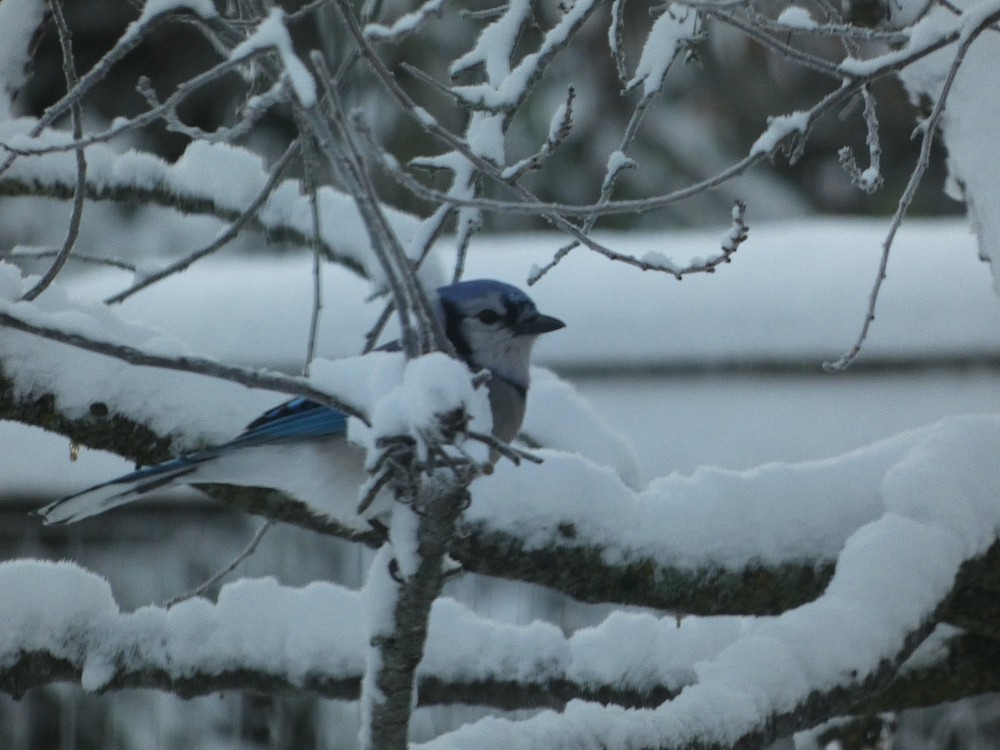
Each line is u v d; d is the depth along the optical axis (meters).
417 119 5.97
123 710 12.45
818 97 20.64
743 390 10.83
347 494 7.88
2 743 12.39
